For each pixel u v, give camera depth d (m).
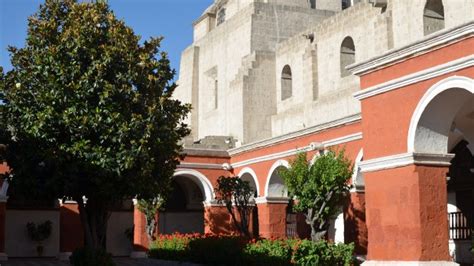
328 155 19.66
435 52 13.72
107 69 16.55
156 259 26.59
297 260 18.08
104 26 17.30
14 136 16.42
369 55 28.64
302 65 33.62
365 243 21.05
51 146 16.03
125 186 16.47
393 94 14.73
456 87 13.07
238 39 37.91
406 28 25.28
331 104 30.59
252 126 35.09
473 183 20.47
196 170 30.83
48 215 32.50
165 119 17.31
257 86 35.56
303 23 37.81
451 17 22.48
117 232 34.12
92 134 16.19
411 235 13.85
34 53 16.67
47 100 15.91
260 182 27.92
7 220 31.70
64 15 17.36
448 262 13.74
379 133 15.04
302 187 19.36
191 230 35.12
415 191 13.85
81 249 17.09
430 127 14.12
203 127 41.69
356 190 21.36
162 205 29.56
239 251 20.62
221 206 30.78
